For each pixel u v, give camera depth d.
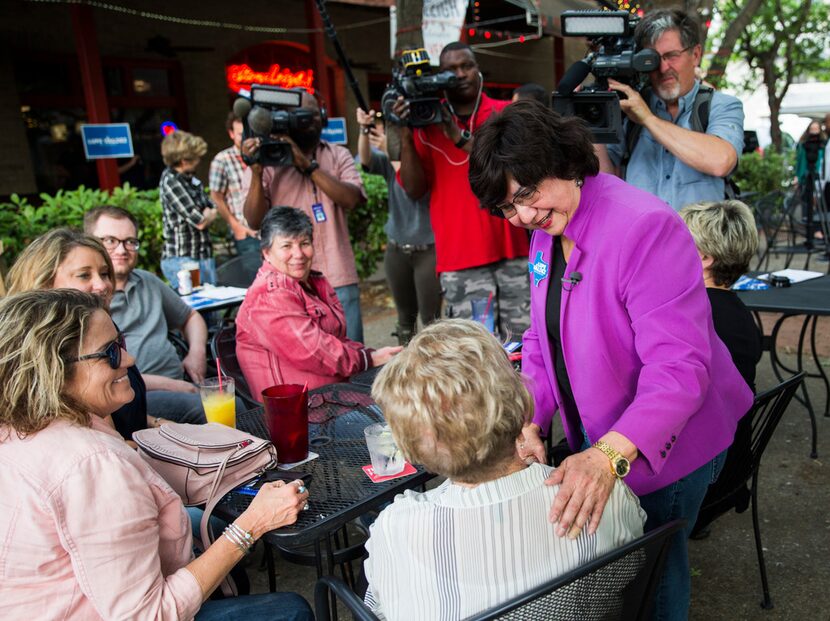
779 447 3.29
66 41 9.10
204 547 1.53
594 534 1.21
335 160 3.75
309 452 1.79
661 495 1.57
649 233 1.42
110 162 7.54
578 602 1.18
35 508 1.23
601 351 1.52
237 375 2.82
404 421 1.15
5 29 8.58
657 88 2.73
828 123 8.53
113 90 9.63
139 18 9.58
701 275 1.46
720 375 1.60
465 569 1.12
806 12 12.76
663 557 1.30
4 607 1.25
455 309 3.49
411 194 3.50
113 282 2.29
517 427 1.16
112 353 1.40
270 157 3.38
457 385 1.12
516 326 3.30
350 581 2.38
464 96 3.35
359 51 11.65
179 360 3.08
